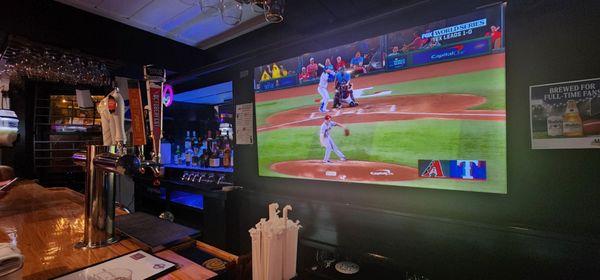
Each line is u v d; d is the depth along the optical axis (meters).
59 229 1.45
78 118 4.16
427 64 1.73
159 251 1.18
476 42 1.56
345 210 2.05
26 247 1.21
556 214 1.42
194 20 2.73
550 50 1.42
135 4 2.43
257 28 2.92
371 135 1.97
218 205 2.83
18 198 2.19
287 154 2.44
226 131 3.58
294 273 1.39
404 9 1.77
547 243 1.37
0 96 3.92
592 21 1.33
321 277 2.00
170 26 2.86
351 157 2.08
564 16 1.39
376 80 1.93
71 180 4.15
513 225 1.49
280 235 1.30
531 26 1.47
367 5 1.97
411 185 1.82
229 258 1.17
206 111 4.58
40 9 2.30
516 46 1.51
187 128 4.42
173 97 3.94
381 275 1.95
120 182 4.34
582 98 1.35
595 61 1.32
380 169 1.95
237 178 2.97
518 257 1.44
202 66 3.37
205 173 3.43
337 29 2.07
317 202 2.22
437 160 1.72
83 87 4.12
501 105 1.50
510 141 1.53
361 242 2.00
